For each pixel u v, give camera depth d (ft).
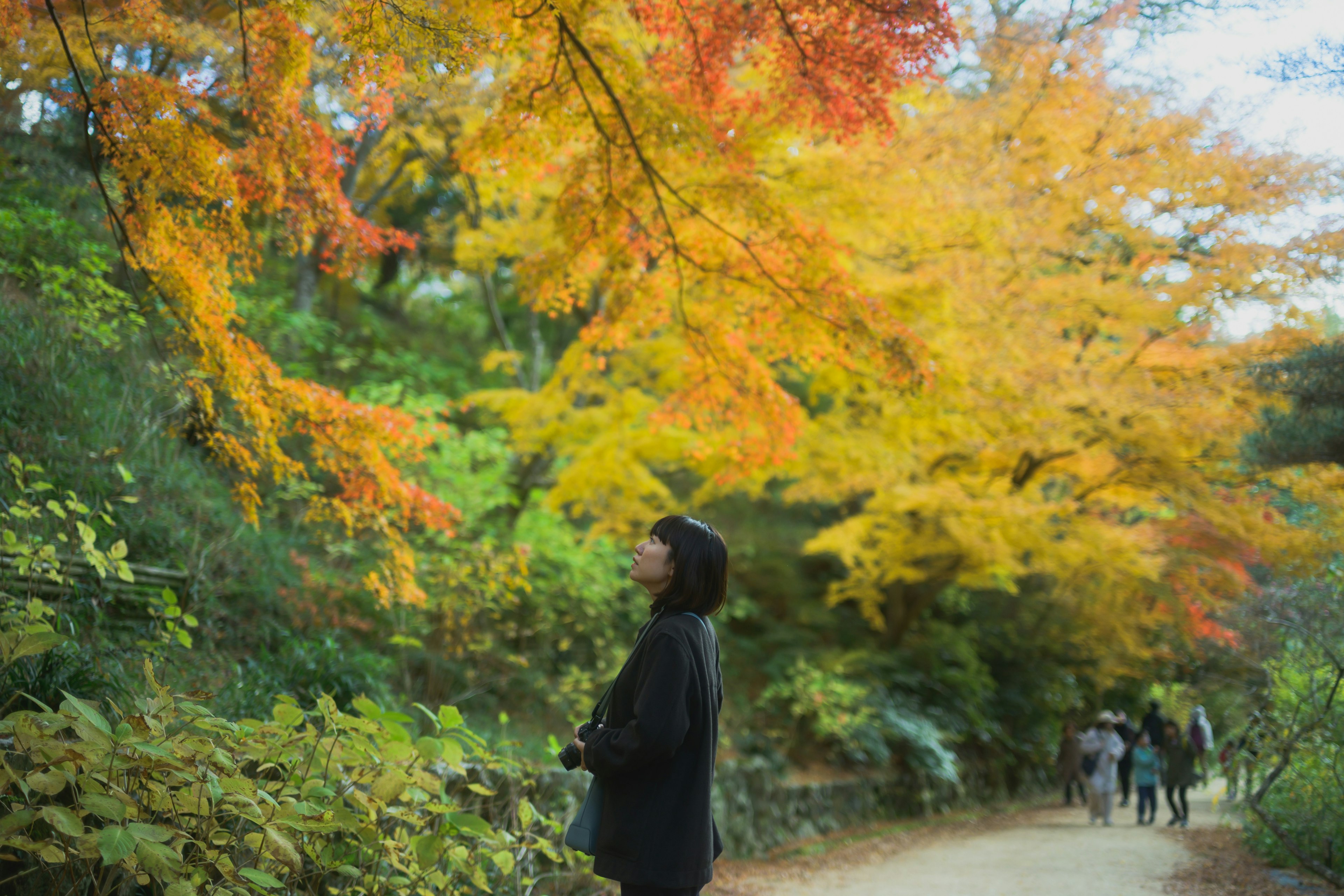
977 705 44.11
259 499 16.66
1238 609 27.14
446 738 10.89
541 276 18.04
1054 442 28.81
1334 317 21.94
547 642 30.19
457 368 47.85
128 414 20.31
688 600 8.30
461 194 29.25
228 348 14.93
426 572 24.64
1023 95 23.06
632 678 7.99
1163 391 25.03
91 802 7.64
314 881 11.16
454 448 29.55
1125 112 22.82
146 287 22.54
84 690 11.79
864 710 36.47
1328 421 18.15
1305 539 23.98
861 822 34.83
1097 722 37.17
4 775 7.73
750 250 17.06
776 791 30.22
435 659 24.31
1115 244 25.23
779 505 47.50
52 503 12.62
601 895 17.93
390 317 53.11
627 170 16.55
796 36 15.02
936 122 22.58
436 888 12.03
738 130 17.62
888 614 44.42
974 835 32.94
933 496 31.27
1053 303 26.27
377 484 17.34
